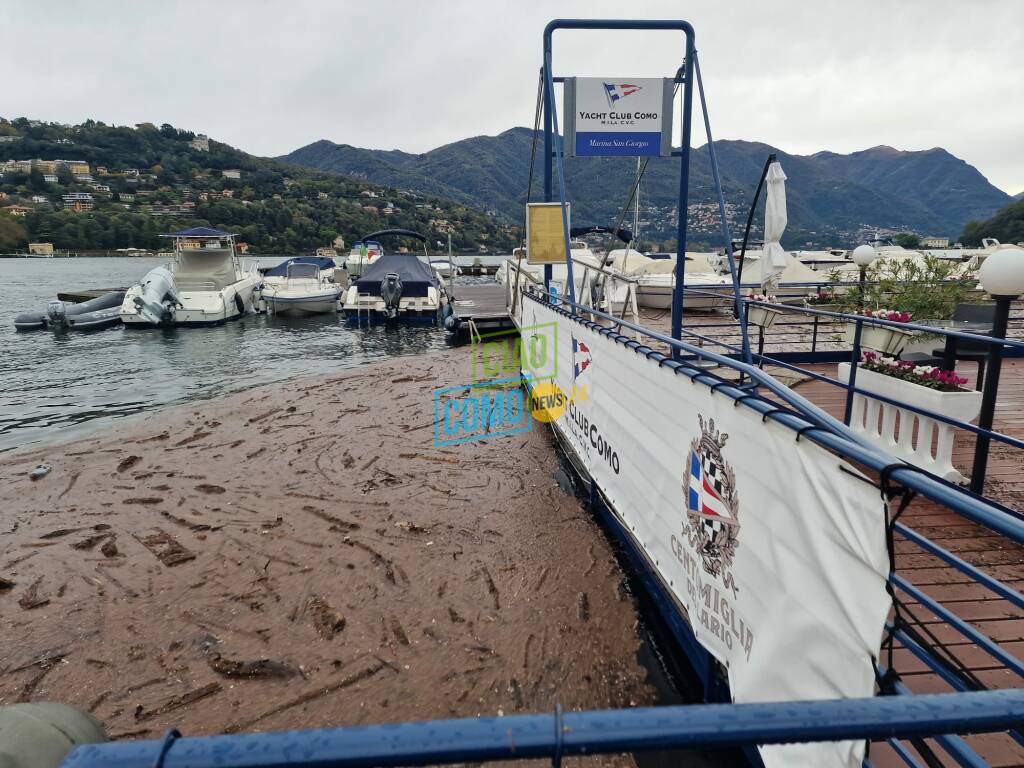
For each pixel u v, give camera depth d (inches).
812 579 72.4
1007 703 36.2
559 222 311.1
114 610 169.5
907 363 207.3
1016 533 42.1
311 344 694.5
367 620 162.6
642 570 162.1
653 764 113.5
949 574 127.6
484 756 32.9
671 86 264.8
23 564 194.9
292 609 168.2
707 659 119.0
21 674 143.6
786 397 85.0
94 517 230.1
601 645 149.9
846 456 64.0
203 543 207.6
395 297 841.5
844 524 64.9
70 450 313.3
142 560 196.7
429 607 167.8
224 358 599.8
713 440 102.0
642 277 780.0
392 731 33.5
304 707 131.8
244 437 329.4
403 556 195.9
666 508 130.3
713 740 34.0
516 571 184.9
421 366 534.0
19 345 681.6
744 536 91.7
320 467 280.1
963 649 104.0
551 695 133.7
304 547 203.3
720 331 510.6
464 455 292.7
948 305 309.3
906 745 84.4
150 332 789.2
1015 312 542.9
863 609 62.2
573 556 192.1
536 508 229.9
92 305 880.9
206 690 137.6
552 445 303.4
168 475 273.4
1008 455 192.1
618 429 169.0
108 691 137.9
